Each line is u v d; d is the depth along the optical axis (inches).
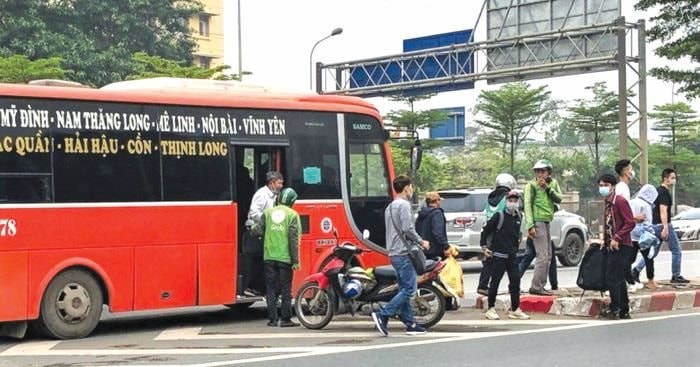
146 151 470.3
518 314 492.1
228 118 501.7
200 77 1501.0
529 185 541.3
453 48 1384.1
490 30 1346.0
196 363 364.2
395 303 436.5
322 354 382.6
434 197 523.8
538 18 1286.9
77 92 450.6
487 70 1354.6
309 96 540.1
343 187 545.0
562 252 888.3
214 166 494.0
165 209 474.3
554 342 409.7
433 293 457.1
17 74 1245.7
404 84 1455.5
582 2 1235.2
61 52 1542.8
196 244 485.1
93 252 450.0
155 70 1534.2
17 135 430.3
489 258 497.0
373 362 361.4
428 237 518.3
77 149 447.8
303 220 526.0
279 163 522.9
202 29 2834.6
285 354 384.5
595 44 1219.9
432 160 2425.0
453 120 2235.5
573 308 506.3
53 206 438.3
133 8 1731.1
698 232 1418.6
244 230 512.1
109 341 438.6
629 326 460.8
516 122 2214.6
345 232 544.1
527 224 539.8
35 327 443.5
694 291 557.0
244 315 557.6
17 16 1546.5
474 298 614.5
